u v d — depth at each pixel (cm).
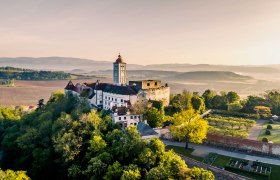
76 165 9181
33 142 11494
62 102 15412
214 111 17262
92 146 9425
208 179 6962
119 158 8862
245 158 9706
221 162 9350
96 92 15350
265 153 10031
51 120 13000
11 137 12838
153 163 8394
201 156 9844
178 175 7269
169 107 15075
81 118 11056
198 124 10381
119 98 14125
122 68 18112
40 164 10238
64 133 10362
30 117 15425
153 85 15488
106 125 11188
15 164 11256
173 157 8006
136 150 8831
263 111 16512
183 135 10456
